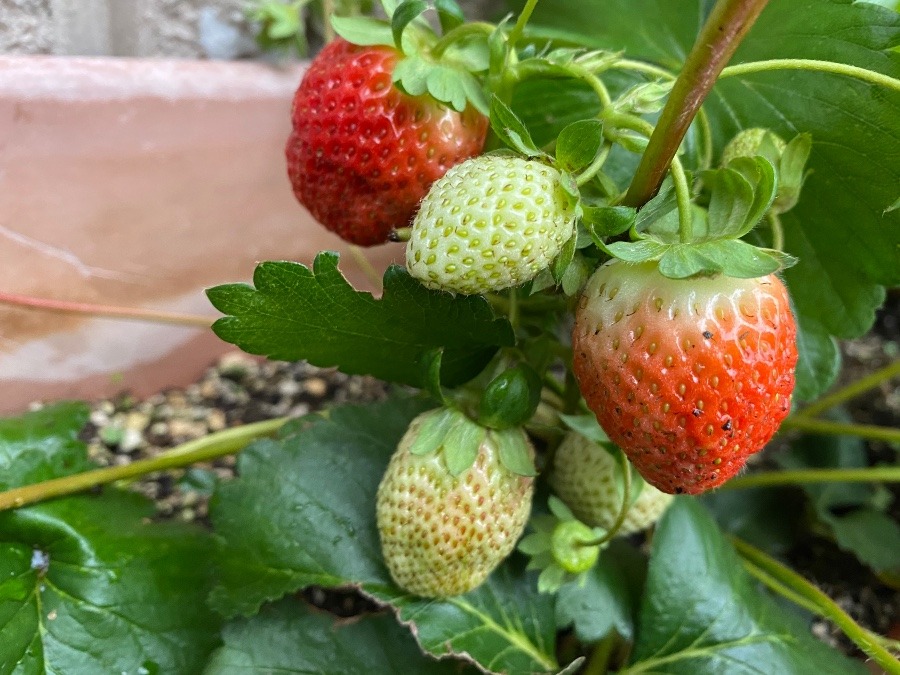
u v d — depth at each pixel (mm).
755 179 93
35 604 127
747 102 131
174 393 192
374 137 112
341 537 125
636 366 92
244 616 123
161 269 177
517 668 119
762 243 137
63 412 152
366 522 127
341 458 133
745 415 92
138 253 172
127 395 187
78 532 134
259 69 174
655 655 130
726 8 75
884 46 112
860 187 123
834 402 188
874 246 127
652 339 91
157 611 130
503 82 110
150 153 164
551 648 127
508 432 110
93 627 127
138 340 182
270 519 126
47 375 173
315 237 191
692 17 143
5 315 163
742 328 90
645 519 133
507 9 202
